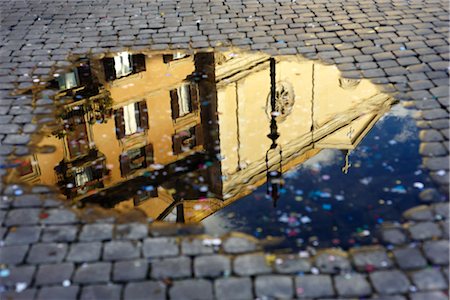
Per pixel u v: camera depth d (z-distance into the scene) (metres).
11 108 2.71
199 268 1.63
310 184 2.12
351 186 2.07
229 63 3.07
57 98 2.82
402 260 1.62
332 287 1.54
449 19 3.43
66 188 2.16
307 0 3.95
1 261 1.68
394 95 2.62
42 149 2.40
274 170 2.34
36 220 1.88
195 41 3.35
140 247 1.74
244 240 1.77
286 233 1.82
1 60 3.23
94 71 3.10
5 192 2.06
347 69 2.89
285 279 1.58
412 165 2.12
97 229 1.83
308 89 2.89
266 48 3.20
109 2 4.18
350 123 2.46
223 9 3.85
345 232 1.80
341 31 3.36
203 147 2.61
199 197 2.16
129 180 2.27
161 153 2.51
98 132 2.61
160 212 2.03
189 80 3.05
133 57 3.22
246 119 2.91
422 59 2.92
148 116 2.77
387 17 3.54
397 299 1.49
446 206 1.85
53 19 3.87
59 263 1.67
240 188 2.21
